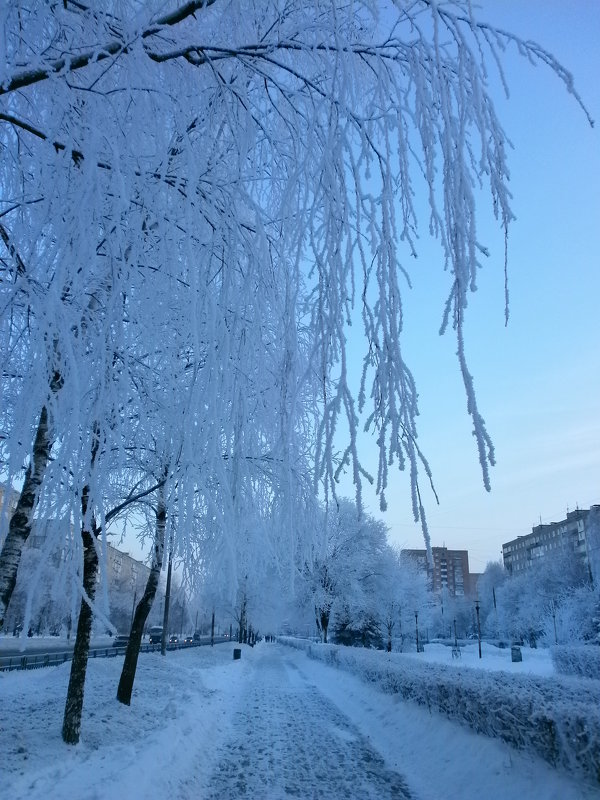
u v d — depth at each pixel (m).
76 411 2.62
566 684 8.38
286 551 4.55
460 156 3.03
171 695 11.57
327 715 11.73
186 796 5.82
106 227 3.28
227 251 3.72
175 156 3.56
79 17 3.41
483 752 6.45
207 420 3.36
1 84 2.79
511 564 130.12
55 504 2.92
